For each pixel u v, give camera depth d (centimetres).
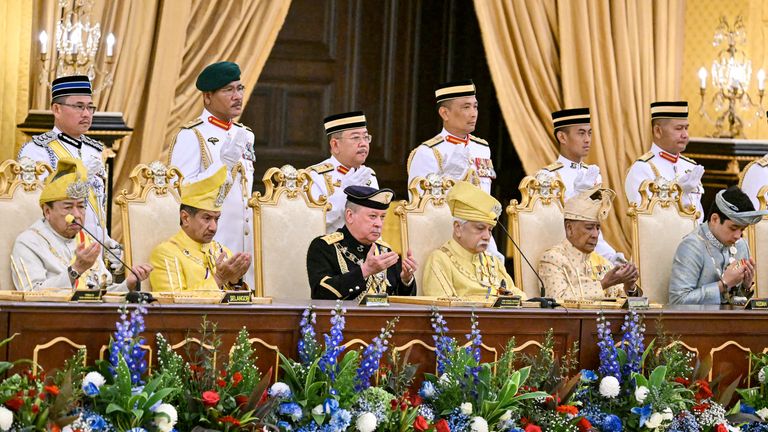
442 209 1235
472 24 2159
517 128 1964
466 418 929
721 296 1266
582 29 1969
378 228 1138
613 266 1304
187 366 870
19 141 1617
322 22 2105
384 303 971
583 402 1010
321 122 2105
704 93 1992
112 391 827
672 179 1598
